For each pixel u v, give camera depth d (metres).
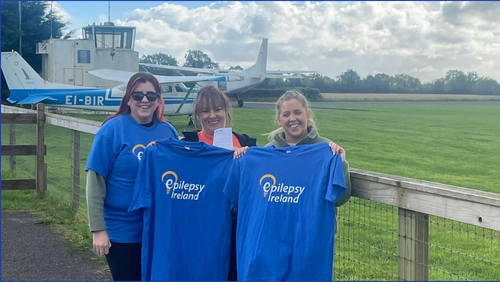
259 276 2.76
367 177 2.82
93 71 29.33
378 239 4.60
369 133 22.84
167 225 2.96
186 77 22.84
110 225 3.11
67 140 14.16
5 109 9.84
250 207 2.84
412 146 18.34
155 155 2.97
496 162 14.55
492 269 3.97
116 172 3.07
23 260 4.57
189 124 20.86
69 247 4.93
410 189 2.56
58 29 37.44
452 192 2.33
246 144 3.32
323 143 2.79
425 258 2.56
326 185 2.68
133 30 33.34
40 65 36.75
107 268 4.41
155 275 2.95
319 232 2.67
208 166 2.97
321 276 2.68
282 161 2.80
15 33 35.00
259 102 40.09
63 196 7.02
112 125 3.10
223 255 3.00
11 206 6.45
